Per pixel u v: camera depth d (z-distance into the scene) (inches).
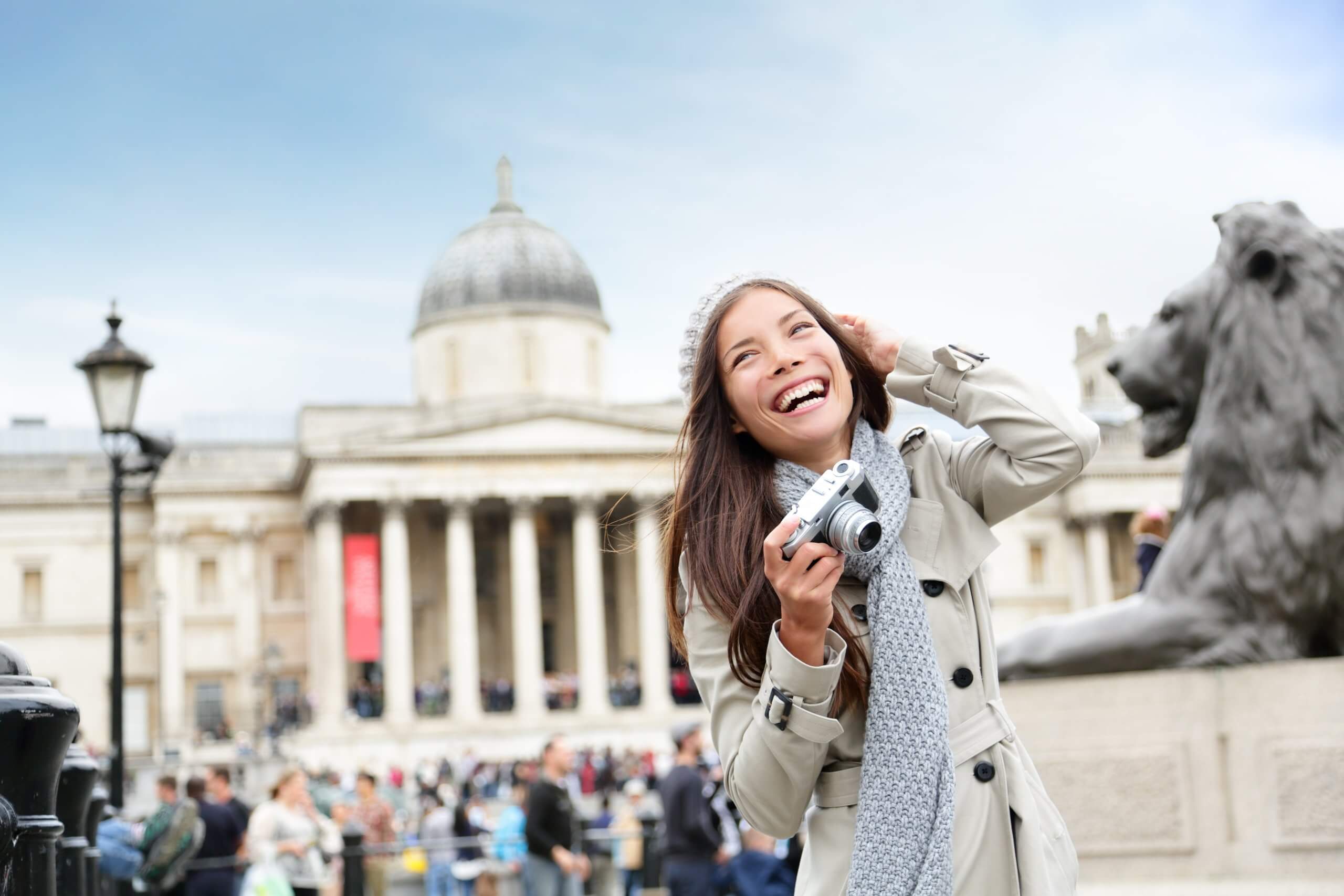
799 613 112.1
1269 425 322.0
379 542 3088.1
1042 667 343.6
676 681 3120.1
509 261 3440.0
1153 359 350.0
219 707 3102.9
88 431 3774.6
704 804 563.2
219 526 3144.7
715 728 124.3
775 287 133.1
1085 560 3253.0
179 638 3078.2
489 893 815.1
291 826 601.3
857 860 116.5
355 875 742.5
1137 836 312.7
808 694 113.9
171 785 655.1
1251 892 288.7
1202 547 332.5
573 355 3425.2
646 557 2933.1
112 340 702.5
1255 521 322.7
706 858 560.4
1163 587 337.1
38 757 147.6
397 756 2751.0
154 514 3211.1
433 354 3440.0
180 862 611.2
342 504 2876.5
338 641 2847.0
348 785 2274.9
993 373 131.3
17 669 152.6
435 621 3166.8
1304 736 296.0
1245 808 301.7
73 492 3179.1
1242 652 321.4
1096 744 321.1
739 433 134.6
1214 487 333.4
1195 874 305.4
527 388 3383.4
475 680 2849.4
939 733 117.5
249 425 3740.2
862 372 137.2
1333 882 287.0
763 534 123.6
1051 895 119.9
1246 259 329.7
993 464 130.6
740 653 120.8
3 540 3171.8
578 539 2920.8
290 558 3166.8
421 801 1505.9
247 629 3115.2
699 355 131.9
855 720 123.9
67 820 234.8
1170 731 313.0
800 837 490.6
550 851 620.4
